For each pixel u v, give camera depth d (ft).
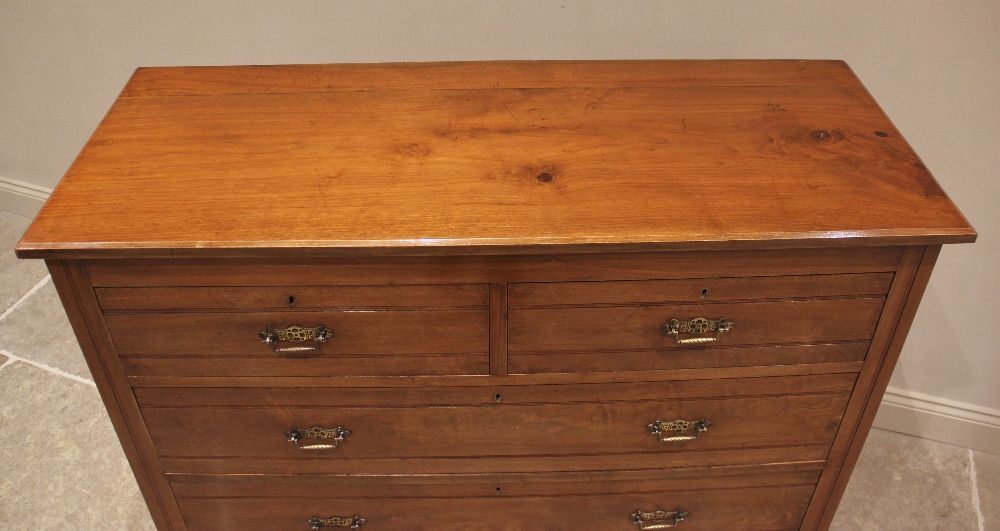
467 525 5.42
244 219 4.09
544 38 6.22
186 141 4.67
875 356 4.66
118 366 4.54
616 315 4.37
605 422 4.85
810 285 4.32
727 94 5.16
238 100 5.07
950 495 6.55
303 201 4.21
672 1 5.85
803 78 5.34
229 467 5.04
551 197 4.24
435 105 5.02
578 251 4.00
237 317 4.33
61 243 3.94
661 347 4.52
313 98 5.09
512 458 5.01
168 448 4.95
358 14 6.32
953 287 6.27
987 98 5.49
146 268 4.11
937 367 6.74
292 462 5.00
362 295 4.25
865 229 4.04
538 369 4.58
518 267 4.14
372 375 4.59
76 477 6.58
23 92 7.91
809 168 4.49
